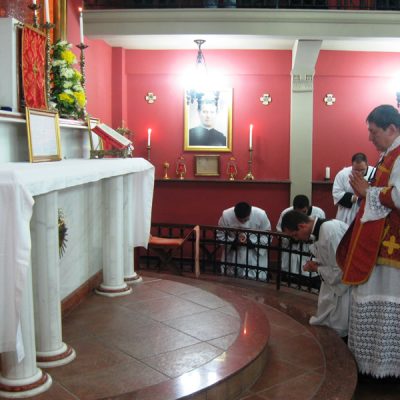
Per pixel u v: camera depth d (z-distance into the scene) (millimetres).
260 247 6297
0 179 2387
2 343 2465
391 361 3631
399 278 3533
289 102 8305
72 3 5730
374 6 7535
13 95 3553
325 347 3969
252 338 3666
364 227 3621
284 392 3234
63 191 4090
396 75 8172
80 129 4848
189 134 8414
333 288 4348
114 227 4637
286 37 6871
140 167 4746
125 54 8203
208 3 7645
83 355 3311
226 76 8273
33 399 2711
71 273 4305
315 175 8422
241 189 8406
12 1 4133
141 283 5105
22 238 2387
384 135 3549
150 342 3555
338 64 8141
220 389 3006
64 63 4441
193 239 6770
